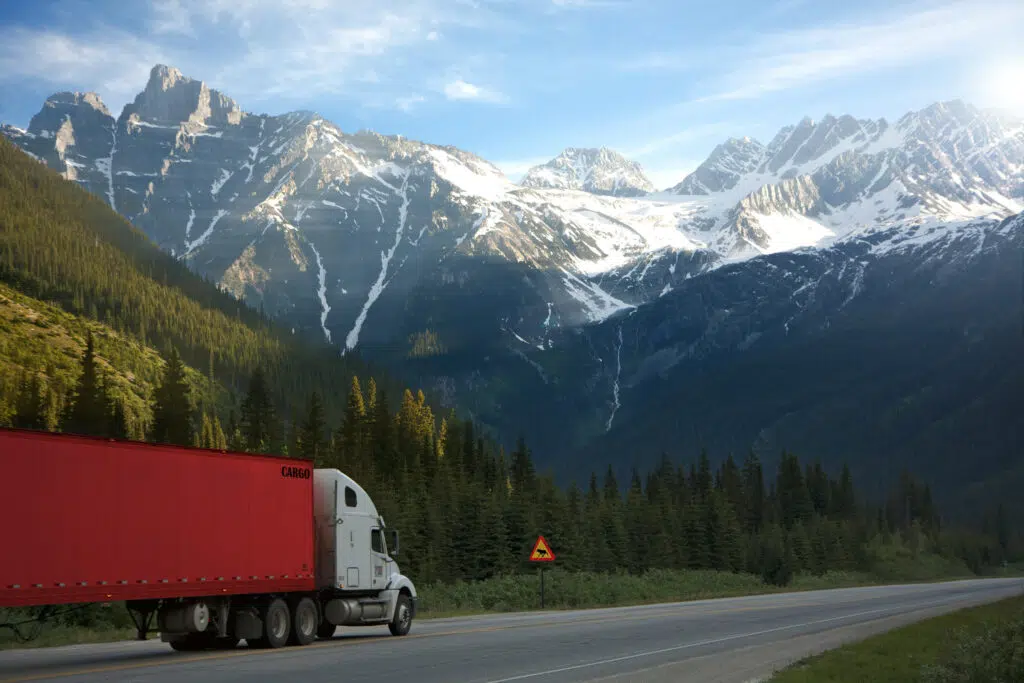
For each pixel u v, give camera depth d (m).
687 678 19.00
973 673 19.14
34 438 19.67
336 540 28.27
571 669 19.94
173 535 22.61
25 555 19.28
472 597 52.88
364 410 153.00
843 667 21.72
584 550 100.56
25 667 20.06
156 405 126.50
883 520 198.25
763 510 181.25
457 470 129.25
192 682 17.41
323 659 21.80
